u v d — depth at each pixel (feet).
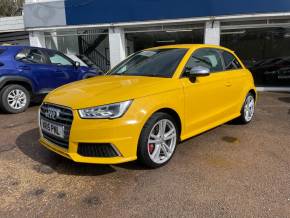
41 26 39.55
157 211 9.70
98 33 39.86
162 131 12.67
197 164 13.16
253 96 20.04
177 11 34.40
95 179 11.82
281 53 34.22
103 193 10.80
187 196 10.57
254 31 34.22
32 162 13.44
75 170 12.60
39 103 27.48
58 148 12.14
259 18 33.24
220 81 16.05
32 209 9.87
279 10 31.99
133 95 11.70
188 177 11.95
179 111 13.35
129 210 9.77
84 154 11.51
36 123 20.03
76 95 12.12
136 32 37.50
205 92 14.88
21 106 23.43
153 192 10.83
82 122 11.16
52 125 12.23
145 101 11.88
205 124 15.35
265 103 26.84
